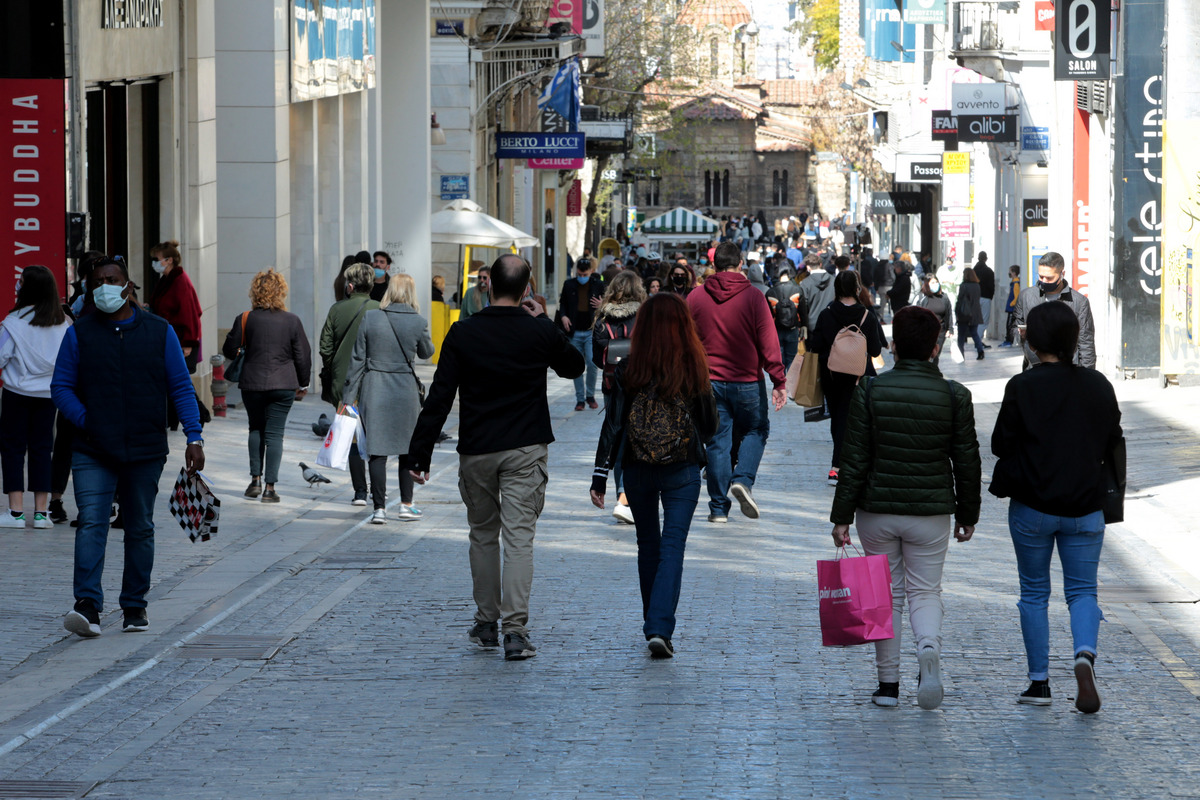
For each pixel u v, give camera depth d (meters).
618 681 17.56
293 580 23.78
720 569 24.06
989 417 46.09
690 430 18.69
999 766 14.37
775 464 37.31
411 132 71.44
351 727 15.91
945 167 100.81
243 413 47.16
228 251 50.69
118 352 19.66
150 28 41.28
